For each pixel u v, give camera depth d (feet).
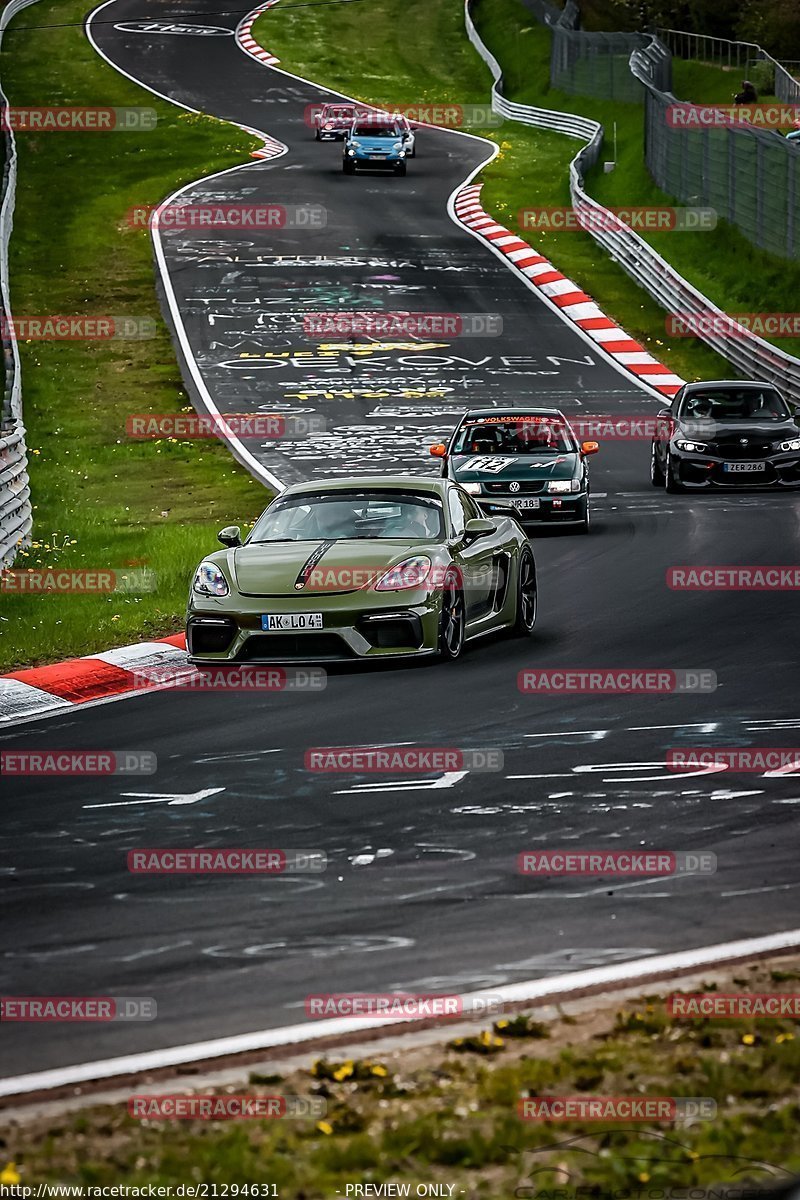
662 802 104.42
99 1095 61.41
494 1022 67.72
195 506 278.26
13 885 90.53
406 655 148.97
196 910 85.35
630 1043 65.26
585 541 229.86
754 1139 55.62
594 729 126.11
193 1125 58.44
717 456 277.44
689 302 456.45
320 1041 66.49
